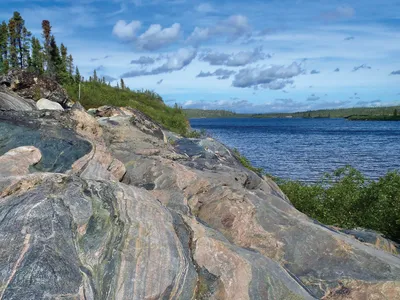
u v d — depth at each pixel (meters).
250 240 9.21
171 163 11.56
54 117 11.56
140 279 6.08
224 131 125.56
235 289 6.78
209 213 9.94
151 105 52.28
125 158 12.02
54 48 48.06
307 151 57.50
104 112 17.59
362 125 172.50
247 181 13.46
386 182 15.67
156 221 7.20
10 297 5.08
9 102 14.09
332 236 9.23
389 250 11.73
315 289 7.90
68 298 5.34
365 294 7.80
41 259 5.59
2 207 6.46
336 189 16.86
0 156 8.65
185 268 6.59
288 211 11.60
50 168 9.09
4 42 46.81
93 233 6.49
